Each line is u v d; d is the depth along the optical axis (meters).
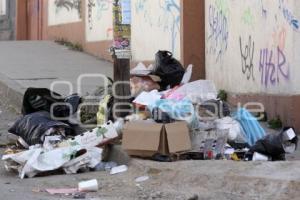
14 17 27.84
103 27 18.86
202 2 14.41
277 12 11.05
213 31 13.87
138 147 8.66
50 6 23.56
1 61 18.06
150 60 16.12
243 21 12.32
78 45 20.81
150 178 8.26
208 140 8.84
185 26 14.34
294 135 8.85
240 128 9.26
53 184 8.26
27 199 7.47
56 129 9.82
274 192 7.30
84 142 9.16
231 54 12.91
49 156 8.80
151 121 8.94
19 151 9.54
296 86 10.64
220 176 7.79
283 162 8.08
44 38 24.42
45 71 16.47
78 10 20.84
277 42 11.09
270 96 11.36
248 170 7.86
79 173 8.84
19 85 14.53
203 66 14.45
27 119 9.96
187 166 8.23
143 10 16.45
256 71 11.88
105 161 9.26
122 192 7.79
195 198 7.36
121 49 10.00
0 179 8.60
